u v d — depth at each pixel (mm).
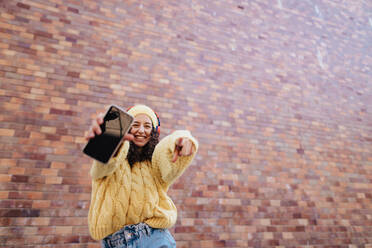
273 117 4242
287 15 5602
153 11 4266
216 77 4172
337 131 4621
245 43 4789
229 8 5039
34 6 3459
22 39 3207
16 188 2521
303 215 3553
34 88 3016
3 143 2654
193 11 4633
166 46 4062
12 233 2352
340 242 3547
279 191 3609
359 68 5719
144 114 1240
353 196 4035
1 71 2951
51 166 2729
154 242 1072
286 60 4988
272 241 3207
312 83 4961
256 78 4500
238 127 3889
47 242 2412
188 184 3188
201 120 3705
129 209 1085
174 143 1071
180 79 3887
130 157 1189
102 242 1113
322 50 5527
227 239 3027
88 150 859
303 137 4273
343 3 6574
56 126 2928
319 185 3912
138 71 3666
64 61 3301
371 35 6430
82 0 3811
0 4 3283
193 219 3004
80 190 2725
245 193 3406
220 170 3443
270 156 3852
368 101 5332
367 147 4699
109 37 3727
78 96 3176
